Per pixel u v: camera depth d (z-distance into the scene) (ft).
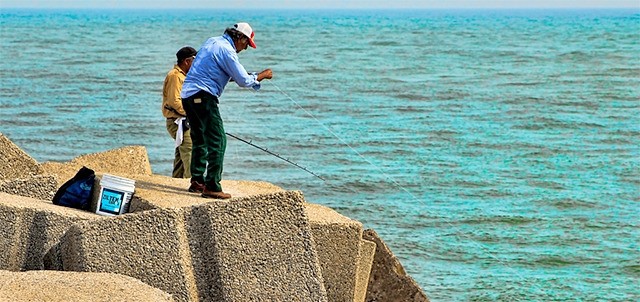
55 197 36.76
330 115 135.44
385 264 39.75
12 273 29.04
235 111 132.46
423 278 59.93
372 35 440.86
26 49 287.07
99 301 27.17
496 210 79.00
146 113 129.49
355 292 36.24
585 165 102.32
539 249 67.72
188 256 31.68
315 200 79.25
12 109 132.16
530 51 309.22
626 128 130.00
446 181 90.53
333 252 35.50
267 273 31.94
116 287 28.19
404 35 442.50
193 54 49.08
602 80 202.80
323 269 35.45
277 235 32.24
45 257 32.55
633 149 113.50
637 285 61.00
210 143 39.40
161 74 194.08
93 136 109.91
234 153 98.89
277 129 117.60
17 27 541.75
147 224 31.30
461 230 71.46
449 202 81.30
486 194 85.66
